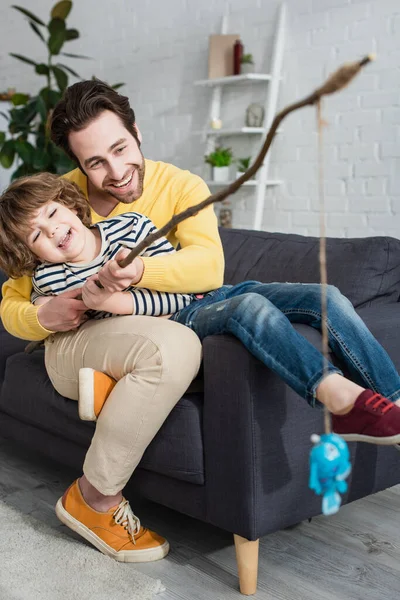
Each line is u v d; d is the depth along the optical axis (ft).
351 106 12.87
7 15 19.30
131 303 5.55
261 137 14.26
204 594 5.11
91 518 5.64
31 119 15.24
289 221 14.05
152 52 16.12
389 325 5.84
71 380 5.88
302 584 5.25
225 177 14.52
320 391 4.65
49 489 7.04
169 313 5.75
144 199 6.39
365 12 12.50
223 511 5.17
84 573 5.31
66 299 5.49
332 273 6.59
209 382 5.19
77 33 14.71
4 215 5.49
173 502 5.57
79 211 5.90
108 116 5.75
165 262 5.49
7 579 5.24
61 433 6.40
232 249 7.57
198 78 15.31
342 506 6.63
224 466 5.13
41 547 5.74
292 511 5.27
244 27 14.37
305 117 13.55
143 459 5.59
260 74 13.76
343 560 5.61
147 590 5.06
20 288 6.09
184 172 6.49
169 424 5.37
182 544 5.89
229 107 14.92
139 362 5.22
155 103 16.25
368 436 4.54
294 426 5.20
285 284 5.71
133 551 5.55
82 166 5.99
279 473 5.14
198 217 6.06
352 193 13.01
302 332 5.15
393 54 12.21
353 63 2.51
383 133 12.48
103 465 5.34
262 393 5.00
